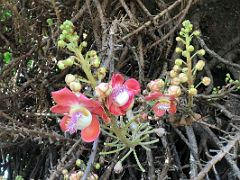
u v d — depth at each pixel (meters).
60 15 0.84
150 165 0.64
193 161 0.66
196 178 0.61
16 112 0.78
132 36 0.79
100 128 0.54
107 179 0.67
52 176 0.62
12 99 0.79
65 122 0.52
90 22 0.83
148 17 0.83
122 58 0.80
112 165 0.64
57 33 0.79
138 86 0.52
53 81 0.83
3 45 0.90
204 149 0.78
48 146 0.80
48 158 0.82
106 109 0.50
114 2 0.86
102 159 0.64
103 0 0.85
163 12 0.81
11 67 0.81
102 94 0.48
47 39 0.82
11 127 0.67
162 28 0.88
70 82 0.51
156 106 0.56
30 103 0.87
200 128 0.78
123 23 0.76
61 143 0.71
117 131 0.54
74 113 0.49
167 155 0.66
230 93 0.80
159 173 0.65
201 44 0.86
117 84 0.51
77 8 0.85
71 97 0.49
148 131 0.57
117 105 0.50
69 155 0.69
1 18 0.87
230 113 0.75
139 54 0.79
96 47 0.85
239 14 1.00
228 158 0.64
